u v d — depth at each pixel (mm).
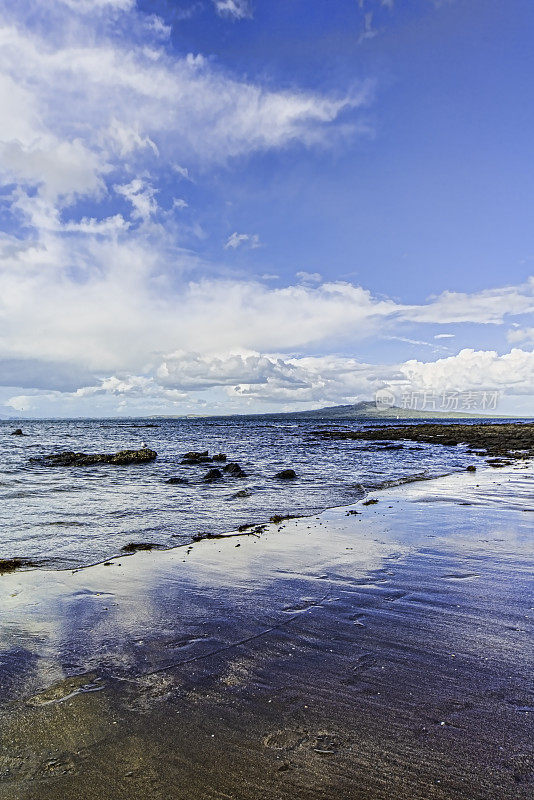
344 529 10469
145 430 76938
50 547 9055
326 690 4160
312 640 5168
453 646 4961
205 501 13992
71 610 6074
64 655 4887
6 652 4961
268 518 11656
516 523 10930
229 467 21156
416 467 24078
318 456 30797
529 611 5852
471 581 6992
